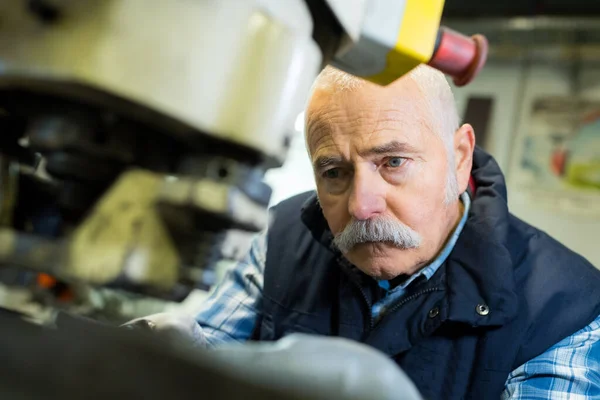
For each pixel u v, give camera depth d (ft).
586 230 9.44
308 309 3.33
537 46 9.82
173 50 1.08
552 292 2.86
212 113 1.15
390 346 2.85
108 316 1.33
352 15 1.37
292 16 1.26
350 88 2.69
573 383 2.63
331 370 1.05
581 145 9.75
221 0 1.13
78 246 1.18
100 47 1.03
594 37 9.26
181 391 0.93
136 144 1.26
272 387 0.92
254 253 3.83
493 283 2.74
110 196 1.22
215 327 3.60
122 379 0.96
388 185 2.77
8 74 1.14
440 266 2.95
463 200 3.20
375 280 3.08
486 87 10.45
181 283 1.24
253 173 1.27
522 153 10.02
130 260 1.15
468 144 3.13
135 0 1.05
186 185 1.16
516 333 2.77
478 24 9.21
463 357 2.79
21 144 1.41
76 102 1.19
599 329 2.88
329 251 3.34
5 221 1.39
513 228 3.15
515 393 2.68
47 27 1.08
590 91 9.89
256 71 1.18
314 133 2.83
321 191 2.97
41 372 1.01
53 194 1.38
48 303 1.29
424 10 1.52
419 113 2.73
